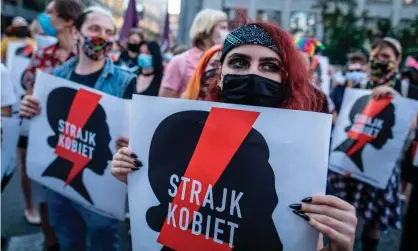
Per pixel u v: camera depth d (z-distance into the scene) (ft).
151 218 3.74
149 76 13.28
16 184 12.64
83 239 6.70
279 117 3.37
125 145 5.74
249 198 3.36
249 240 3.34
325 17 66.03
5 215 10.23
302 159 3.28
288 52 3.71
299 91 3.77
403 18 82.48
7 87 6.49
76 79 6.55
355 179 8.27
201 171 3.54
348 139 8.14
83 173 5.99
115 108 5.77
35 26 14.70
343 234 3.07
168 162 3.71
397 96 7.70
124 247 9.09
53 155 6.25
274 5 78.79
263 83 3.56
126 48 15.58
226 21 8.70
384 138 7.64
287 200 3.28
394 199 8.13
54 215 6.64
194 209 3.53
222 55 3.83
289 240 3.26
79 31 6.38
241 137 3.45
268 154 3.36
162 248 3.66
